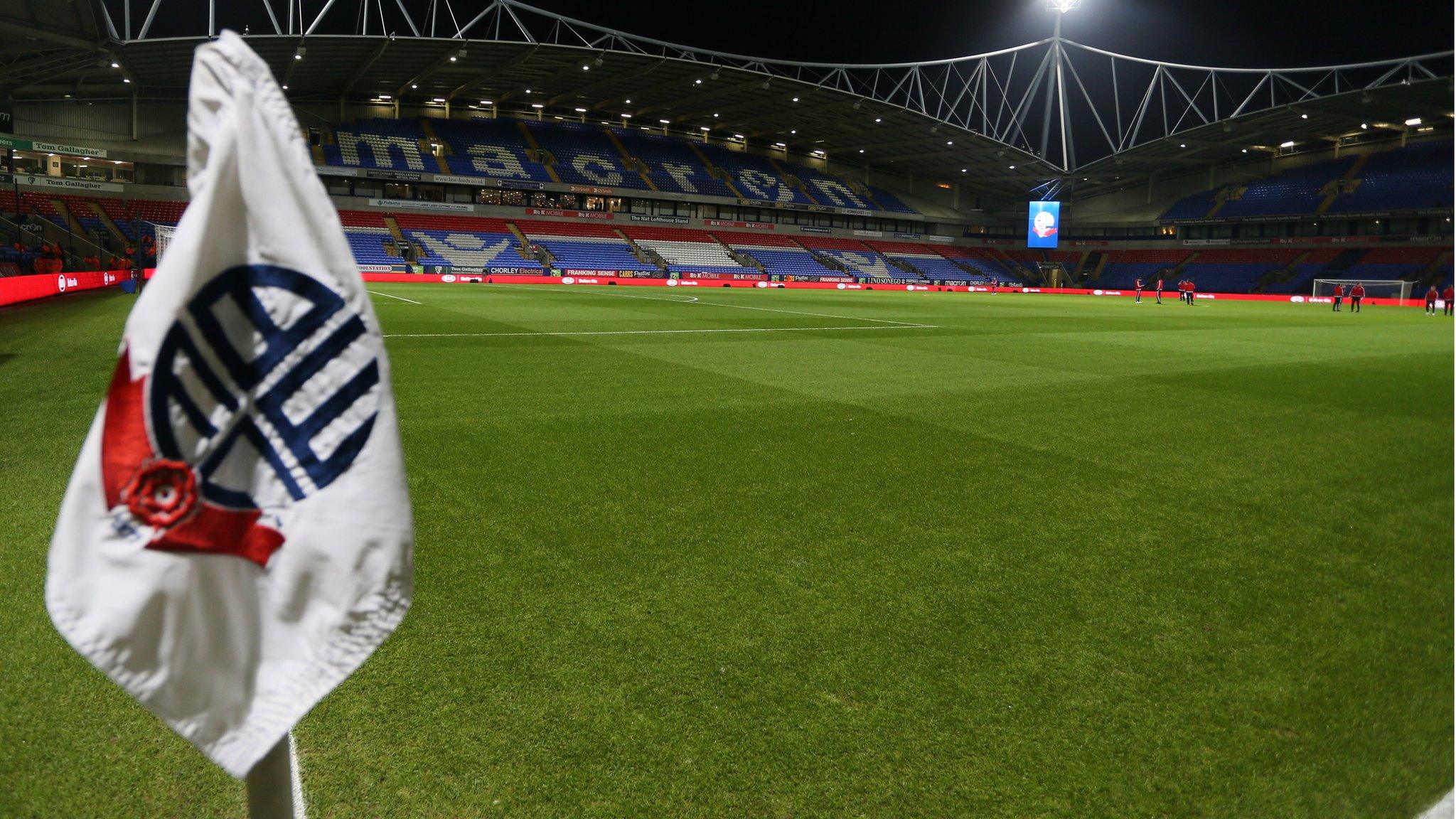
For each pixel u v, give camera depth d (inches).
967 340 634.2
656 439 258.5
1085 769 92.4
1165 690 111.0
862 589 143.5
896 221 2760.8
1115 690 110.6
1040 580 149.8
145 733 95.5
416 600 134.0
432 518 176.6
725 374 407.5
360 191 2062.0
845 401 336.2
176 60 1483.8
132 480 38.7
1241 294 2159.2
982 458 243.3
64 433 247.9
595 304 1029.2
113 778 87.0
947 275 2549.2
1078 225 2741.1
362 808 82.4
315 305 41.6
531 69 1891.0
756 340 592.4
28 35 1091.3
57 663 110.3
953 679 112.3
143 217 1727.4
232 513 41.3
